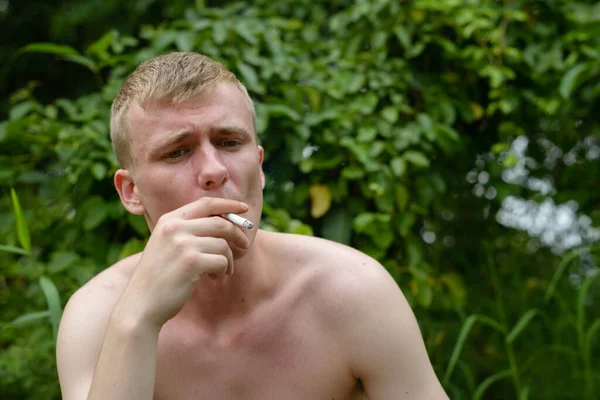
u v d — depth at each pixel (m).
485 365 2.71
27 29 4.25
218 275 1.17
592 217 2.89
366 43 2.66
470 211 2.82
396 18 2.59
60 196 2.36
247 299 1.29
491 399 2.71
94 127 2.30
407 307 1.32
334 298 1.29
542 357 2.74
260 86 2.41
